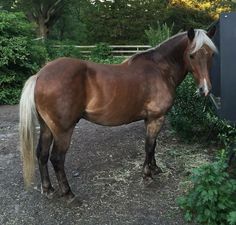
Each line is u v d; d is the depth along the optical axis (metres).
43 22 23.27
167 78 4.17
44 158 3.90
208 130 5.60
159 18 18.98
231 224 3.11
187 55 4.12
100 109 3.81
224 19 3.89
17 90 9.37
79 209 3.75
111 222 3.53
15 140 5.92
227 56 3.93
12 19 9.66
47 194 3.95
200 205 3.45
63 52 13.92
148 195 4.02
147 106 4.05
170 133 5.90
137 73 3.97
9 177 4.49
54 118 3.60
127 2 18.83
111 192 4.08
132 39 18.80
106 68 3.85
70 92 3.59
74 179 4.40
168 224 3.48
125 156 5.05
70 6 24.25
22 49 9.31
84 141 5.69
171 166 4.71
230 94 4.00
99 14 18.69
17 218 3.62
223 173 3.45
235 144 4.53
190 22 20.17
